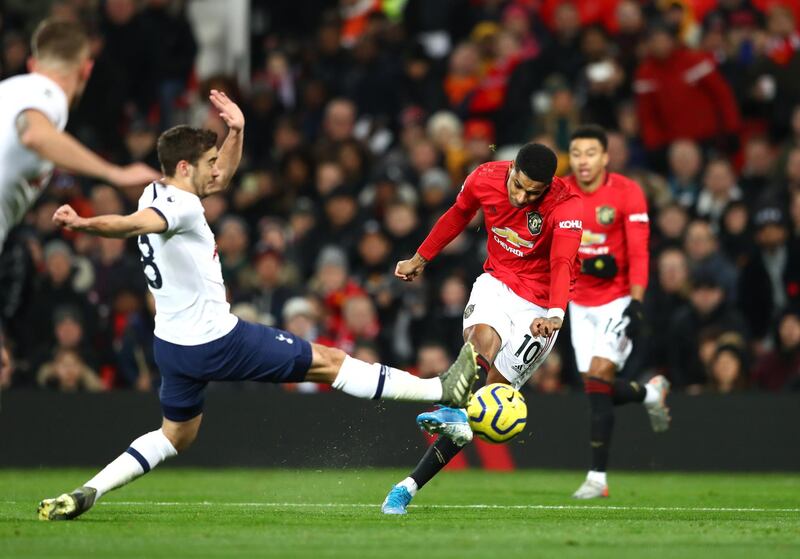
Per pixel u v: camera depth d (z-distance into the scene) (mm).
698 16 66188
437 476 42812
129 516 25922
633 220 34531
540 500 32938
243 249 50906
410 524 24719
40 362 46250
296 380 24438
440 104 61000
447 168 56344
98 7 61750
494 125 59312
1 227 23281
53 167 23391
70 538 21453
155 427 45125
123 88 58688
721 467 45281
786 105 57156
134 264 49969
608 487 38531
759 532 23797
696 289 46906
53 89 22922
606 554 20078
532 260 27531
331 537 22031
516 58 60031
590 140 34438
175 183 23922
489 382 27828
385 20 63406
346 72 63375
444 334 48781
